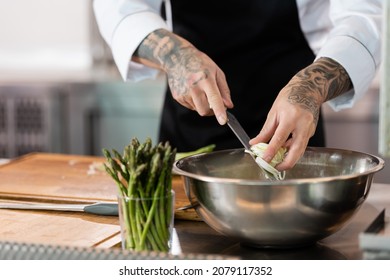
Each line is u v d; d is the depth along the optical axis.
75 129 3.43
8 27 3.98
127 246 1.23
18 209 1.54
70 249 1.08
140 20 1.77
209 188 1.20
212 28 1.98
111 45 1.85
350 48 1.59
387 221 1.25
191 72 1.55
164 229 1.22
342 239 1.32
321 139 2.03
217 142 2.05
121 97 3.35
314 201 1.17
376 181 3.13
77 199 1.61
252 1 1.94
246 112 2.01
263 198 1.16
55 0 3.90
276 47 1.97
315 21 1.95
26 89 3.46
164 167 1.20
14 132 3.52
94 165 1.95
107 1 1.85
